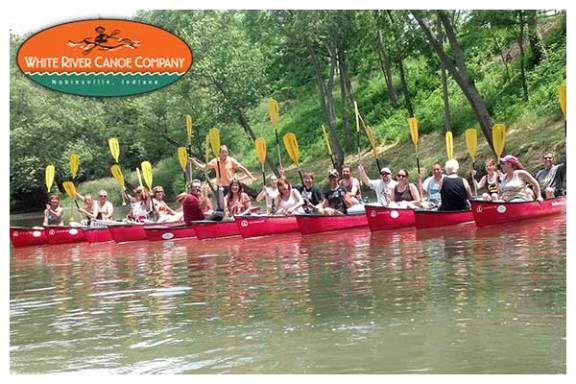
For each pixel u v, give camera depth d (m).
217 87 26.11
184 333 6.10
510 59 20.86
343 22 22.03
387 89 24.86
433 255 8.98
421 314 6.24
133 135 28.30
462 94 21.30
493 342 5.49
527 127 18.22
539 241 9.35
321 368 5.15
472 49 21.84
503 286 7.02
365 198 12.75
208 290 7.78
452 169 11.78
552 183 11.98
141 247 12.60
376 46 22.34
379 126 23.44
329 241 11.25
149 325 6.41
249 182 26.36
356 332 5.85
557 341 5.44
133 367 5.35
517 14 19.06
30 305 7.55
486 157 18.16
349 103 25.03
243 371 5.17
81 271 9.91
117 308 7.16
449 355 5.27
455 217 11.73
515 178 11.48
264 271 8.76
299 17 22.34
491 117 19.48
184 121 27.38
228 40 26.03
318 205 12.80
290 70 26.69
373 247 10.13
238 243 11.96
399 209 12.09
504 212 11.23
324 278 7.99
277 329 6.05
